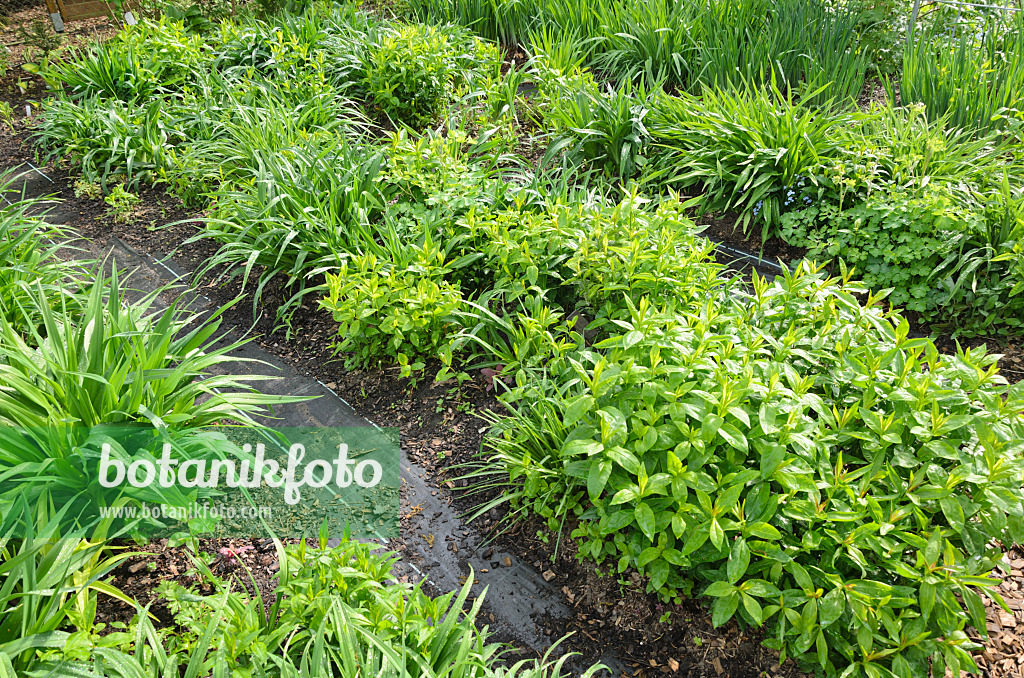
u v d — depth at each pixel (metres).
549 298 4.05
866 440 2.59
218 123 6.00
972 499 2.47
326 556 2.51
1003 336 3.91
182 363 3.10
